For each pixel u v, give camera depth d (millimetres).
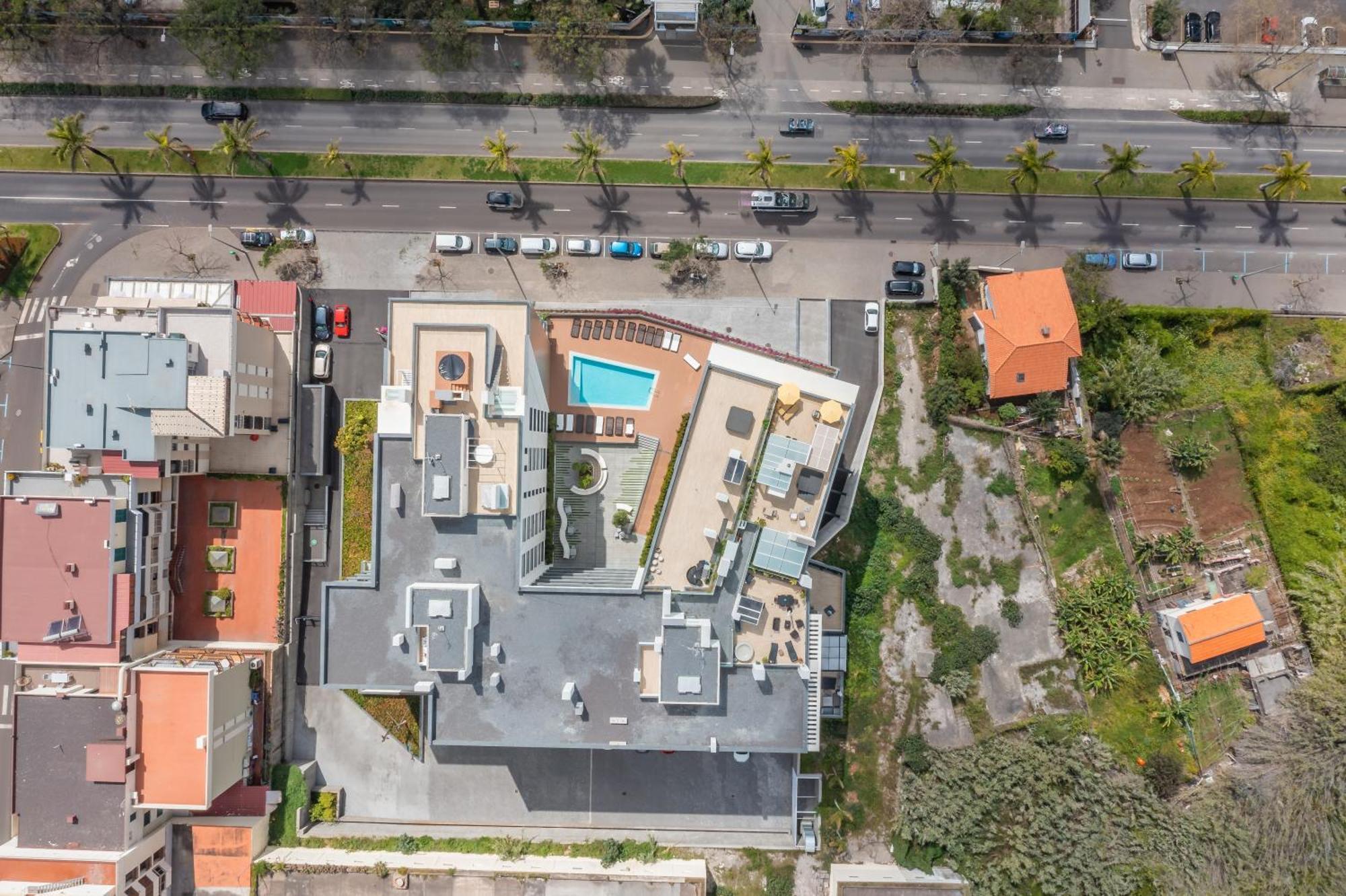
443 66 59219
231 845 53406
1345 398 57688
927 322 59406
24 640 50969
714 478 48500
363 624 47344
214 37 56375
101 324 52344
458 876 52969
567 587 47188
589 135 58312
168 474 52469
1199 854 52875
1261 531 57906
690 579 48031
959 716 56938
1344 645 54312
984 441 58438
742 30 59156
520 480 47125
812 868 56344
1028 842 53594
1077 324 56625
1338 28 59625
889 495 58250
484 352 48219
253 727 54969
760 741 47219
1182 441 57906
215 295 57281
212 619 57312
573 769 57125
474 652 47500
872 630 57406
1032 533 57656
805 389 47812
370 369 59219
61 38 59469
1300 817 52469
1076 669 57125
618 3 59188
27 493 52062
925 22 58125
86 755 49375
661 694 45844
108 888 48875
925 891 54188
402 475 47781
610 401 57594
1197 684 56594
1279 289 59688
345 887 53156
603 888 52938
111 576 50969
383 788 57281
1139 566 57812
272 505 57406
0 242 58688
